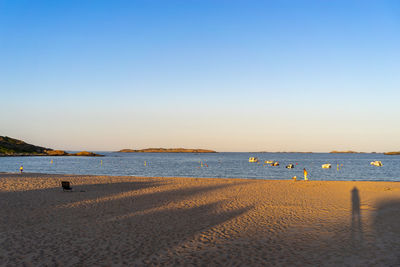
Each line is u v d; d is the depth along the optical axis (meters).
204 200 15.39
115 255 7.04
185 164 83.44
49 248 7.51
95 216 11.34
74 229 9.39
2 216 11.13
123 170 58.38
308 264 6.46
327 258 6.83
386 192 18.33
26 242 7.99
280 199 15.73
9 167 65.94
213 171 55.28
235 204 14.21
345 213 12.04
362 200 15.35
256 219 10.98
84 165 76.31
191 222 10.48
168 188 20.64
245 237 8.59
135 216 11.40
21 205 13.40
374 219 10.89
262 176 44.56
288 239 8.39
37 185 21.34
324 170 57.06
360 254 7.08
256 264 6.48
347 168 63.62
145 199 15.58
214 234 8.91
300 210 12.71
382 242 8.02
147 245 7.82
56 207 13.05
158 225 10.01
